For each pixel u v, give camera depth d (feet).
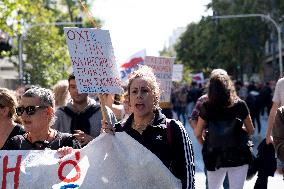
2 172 15.38
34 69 113.19
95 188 14.83
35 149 16.35
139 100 14.90
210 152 21.77
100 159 14.97
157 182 14.65
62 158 15.29
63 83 26.37
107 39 15.47
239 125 21.67
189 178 14.75
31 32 116.78
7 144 16.65
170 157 14.88
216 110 21.67
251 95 69.31
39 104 16.19
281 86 23.73
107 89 15.28
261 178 23.39
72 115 22.70
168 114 33.76
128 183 14.71
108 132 15.01
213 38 164.55
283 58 186.70
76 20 149.18
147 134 14.94
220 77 21.70
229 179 21.98
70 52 15.12
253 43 158.30
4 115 18.94
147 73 15.23
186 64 239.30
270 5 149.18
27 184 15.23
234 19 152.87
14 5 52.70
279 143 18.34
